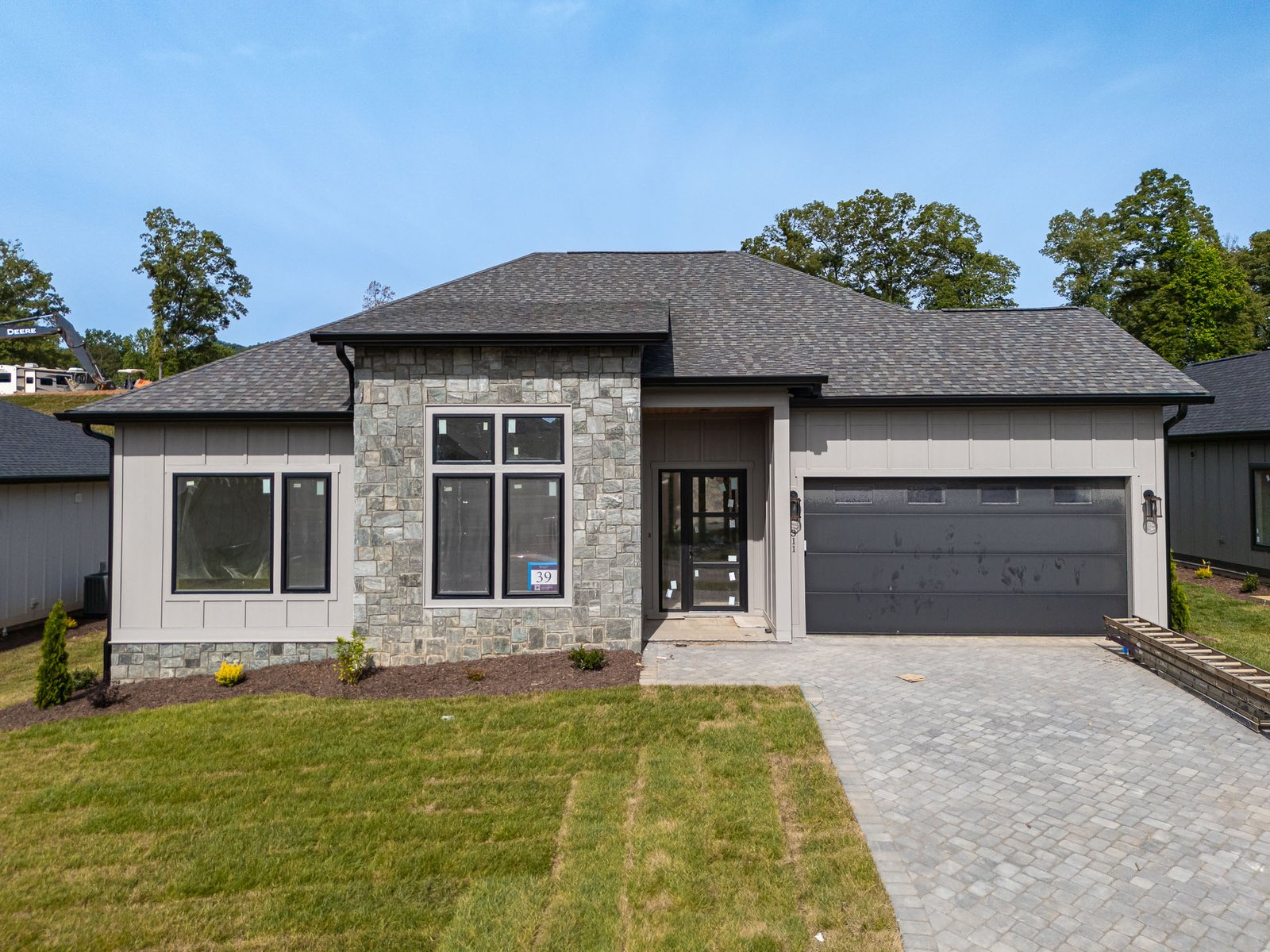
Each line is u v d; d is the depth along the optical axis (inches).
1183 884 165.8
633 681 309.4
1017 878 167.8
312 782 224.5
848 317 477.4
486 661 337.7
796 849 180.4
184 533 361.1
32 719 291.9
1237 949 143.8
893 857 175.3
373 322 349.4
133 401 357.7
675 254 572.7
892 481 392.5
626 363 345.4
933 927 150.3
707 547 441.4
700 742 246.4
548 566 345.1
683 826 191.2
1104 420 387.5
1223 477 610.5
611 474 345.4
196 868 179.3
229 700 301.4
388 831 194.1
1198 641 334.3
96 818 205.5
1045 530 389.1
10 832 199.2
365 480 339.0
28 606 489.1
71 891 171.2
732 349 408.2
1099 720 265.6
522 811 203.9
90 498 550.0
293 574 363.3
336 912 160.4
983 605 390.6
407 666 338.0
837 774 221.0
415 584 338.6
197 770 235.0
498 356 343.3
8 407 600.1
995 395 374.6
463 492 343.9
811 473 390.0
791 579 389.7
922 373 399.9
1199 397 368.2
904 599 391.9
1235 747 241.6
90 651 429.1
